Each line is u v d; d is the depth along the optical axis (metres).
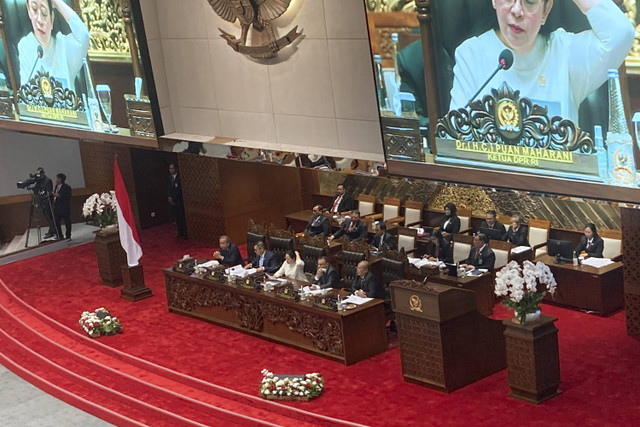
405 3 11.12
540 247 15.06
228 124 15.48
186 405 12.21
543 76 10.12
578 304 13.70
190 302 14.91
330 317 12.36
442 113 11.45
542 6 9.84
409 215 17.73
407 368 11.52
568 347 12.31
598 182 10.05
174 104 16.28
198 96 15.75
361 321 12.37
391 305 12.25
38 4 17.09
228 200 19.22
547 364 10.59
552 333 10.58
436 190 18.03
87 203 17.12
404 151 12.22
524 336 10.45
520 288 10.34
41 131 18.98
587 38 9.55
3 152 21.42
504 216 16.42
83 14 16.12
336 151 13.85
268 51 13.99
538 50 10.05
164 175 21.67
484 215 17.16
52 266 18.98
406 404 10.95
